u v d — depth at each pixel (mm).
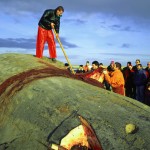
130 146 2947
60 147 2926
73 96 3539
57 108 3350
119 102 3656
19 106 3512
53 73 3980
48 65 4230
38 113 3344
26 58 4434
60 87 3689
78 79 4211
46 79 3801
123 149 2918
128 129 3146
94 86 4043
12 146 3150
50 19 6320
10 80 3809
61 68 4457
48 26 6332
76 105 3381
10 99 3621
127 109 3518
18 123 3371
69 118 3193
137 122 3254
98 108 3393
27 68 3973
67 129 3045
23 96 3576
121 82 7559
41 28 6328
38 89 3615
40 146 3031
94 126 3121
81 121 3102
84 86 3906
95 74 5395
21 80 3766
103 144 2961
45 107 3383
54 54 6344
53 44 6414
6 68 4105
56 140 2980
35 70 3924
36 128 3209
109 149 2918
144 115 3465
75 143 2977
